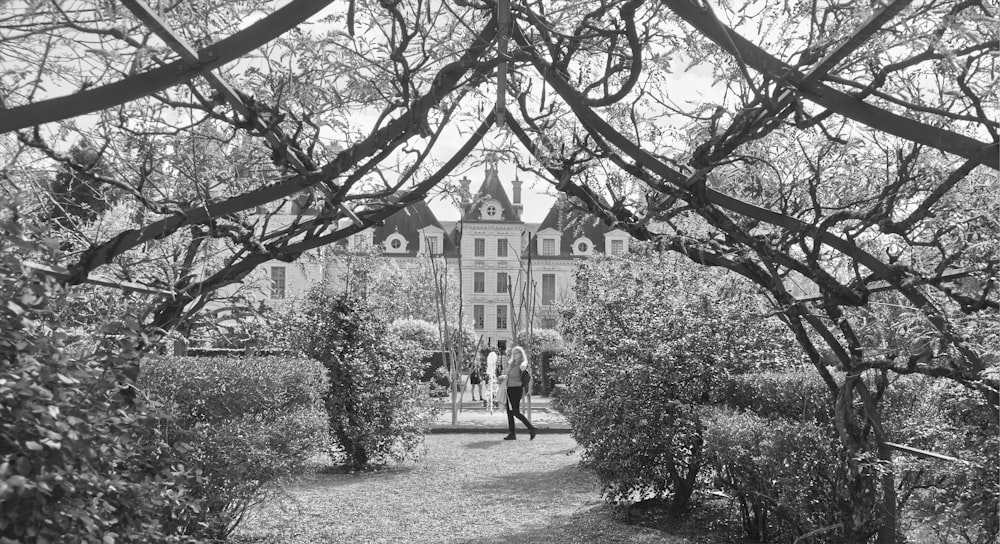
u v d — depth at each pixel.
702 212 3.48
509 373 13.46
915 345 3.79
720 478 5.72
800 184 3.85
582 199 3.88
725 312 6.26
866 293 3.57
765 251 3.54
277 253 3.63
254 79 3.18
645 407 6.43
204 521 4.86
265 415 5.77
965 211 3.31
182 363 5.38
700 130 3.73
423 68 3.20
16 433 2.08
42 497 2.05
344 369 9.86
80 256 3.17
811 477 4.79
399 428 10.20
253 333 4.61
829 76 2.74
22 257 2.28
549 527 6.47
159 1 2.38
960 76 2.81
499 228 51.69
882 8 2.31
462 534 6.30
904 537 4.17
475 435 14.22
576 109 3.28
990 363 3.37
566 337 7.54
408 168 3.76
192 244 3.64
